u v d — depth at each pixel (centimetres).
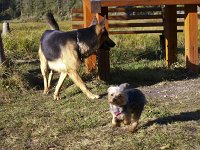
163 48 670
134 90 292
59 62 422
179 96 402
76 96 425
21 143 316
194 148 276
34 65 596
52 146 304
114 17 646
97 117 351
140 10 649
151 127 315
